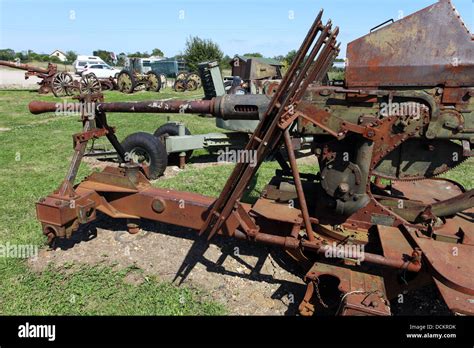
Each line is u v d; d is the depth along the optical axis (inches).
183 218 133.6
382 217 117.1
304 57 101.3
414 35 107.8
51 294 120.3
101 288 123.6
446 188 147.0
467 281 87.0
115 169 148.8
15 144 316.2
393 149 113.8
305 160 290.2
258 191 207.6
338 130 107.3
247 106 121.0
